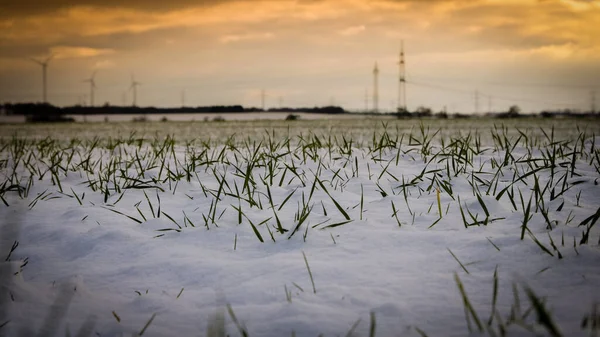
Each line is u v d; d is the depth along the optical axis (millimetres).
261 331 1653
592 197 3166
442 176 3793
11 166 4938
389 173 3840
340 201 3320
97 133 19656
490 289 1882
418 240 2465
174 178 4059
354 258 2281
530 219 2682
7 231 2883
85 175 4426
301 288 1968
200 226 2883
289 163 4559
